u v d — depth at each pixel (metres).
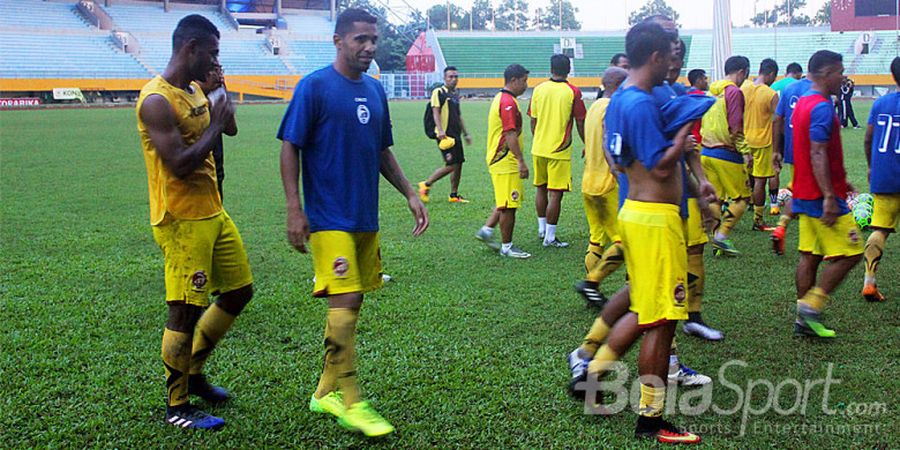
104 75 43.69
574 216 9.70
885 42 48.91
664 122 3.58
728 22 14.93
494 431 3.75
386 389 4.25
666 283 3.61
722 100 7.13
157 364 4.62
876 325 5.21
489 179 13.27
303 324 5.38
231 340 5.05
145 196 11.35
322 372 4.28
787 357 4.67
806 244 5.08
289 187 3.71
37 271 6.88
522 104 38.75
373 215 3.92
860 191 10.63
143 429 3.79
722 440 3.66
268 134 22.16
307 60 54.75
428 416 3.92
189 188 3.75
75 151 17.47
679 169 3.72
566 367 4.54
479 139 20.88
